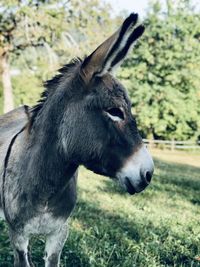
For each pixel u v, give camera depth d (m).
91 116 2.87
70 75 3.09
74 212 6.79
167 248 5.19
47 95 3.21
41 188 3.21
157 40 26.98
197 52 26.56
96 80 2.85
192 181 12.30
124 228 6.12
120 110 2.82
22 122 4.11
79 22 18.38
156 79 26.50
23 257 3.48
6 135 4.01
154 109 26.58
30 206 3.28
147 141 26.20
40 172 3.19
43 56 19.25
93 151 2.89
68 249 4.85
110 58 2.72
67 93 3.00
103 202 7.91
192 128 27.02
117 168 2.86
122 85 2.90
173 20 26.77
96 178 11.20
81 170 12.88
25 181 3.28
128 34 2.64
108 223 6.29
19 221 3.38
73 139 2.94
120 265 4.58
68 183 3.27
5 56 19.64
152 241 5.43
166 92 26.33
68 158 3.02
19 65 24.55
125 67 26.95
